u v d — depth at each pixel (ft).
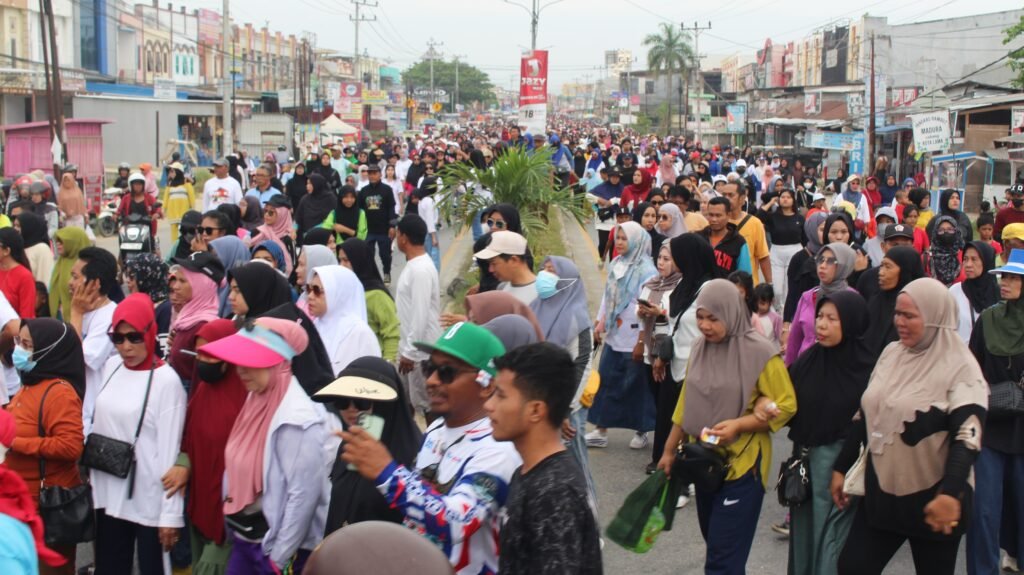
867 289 25.50
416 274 25.29
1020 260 19.94
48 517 18.67
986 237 44.93
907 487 16.25
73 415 18.74
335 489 14.93
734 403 17.99
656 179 73.61
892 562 22.09
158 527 18.66
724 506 17.99
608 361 28.55
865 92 157.28
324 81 335.67
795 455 18.89
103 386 19.01
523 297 21.44
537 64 94.32
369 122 291.38
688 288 25.00
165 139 149.28
